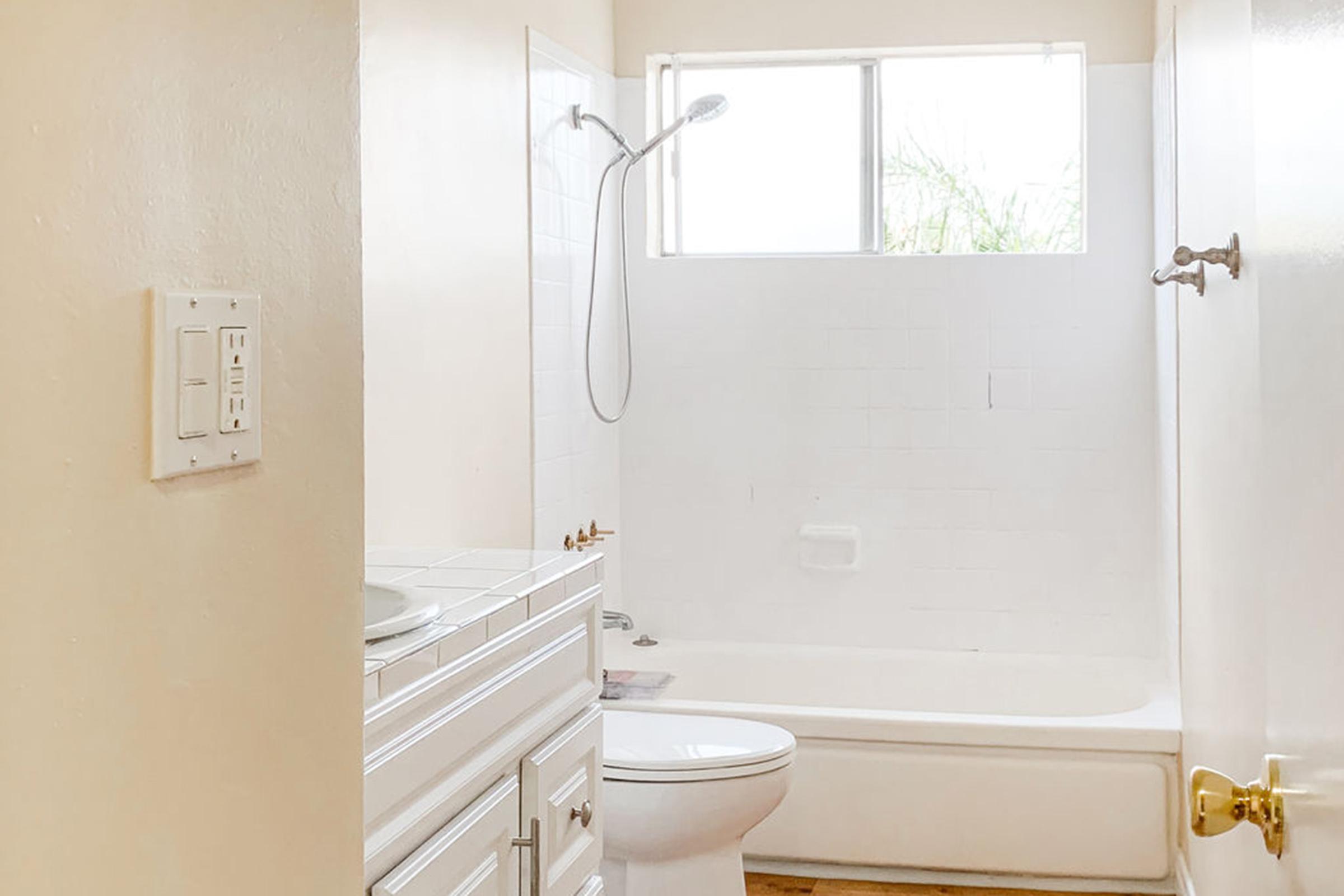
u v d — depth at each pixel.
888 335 4.40
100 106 0.91
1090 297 4.28
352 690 1.29
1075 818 3.46
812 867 3.63
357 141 1.29
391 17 2.84
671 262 4.50
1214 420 2.69
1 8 0.81
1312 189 1.09
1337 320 0.99
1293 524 1.16
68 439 0.88
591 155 4.21
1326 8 1.03
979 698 4.28
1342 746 0.97
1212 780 1.28
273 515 1.14
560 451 3.97
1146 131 4.23
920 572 4.41
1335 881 0.99
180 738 1.01
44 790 0.86
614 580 4.52
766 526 4.50
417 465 3.00
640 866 3.00
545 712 2.03
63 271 0.87
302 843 1.19
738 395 4.49
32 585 0.84
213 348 1.04
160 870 0.98
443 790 1.68
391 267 2.86
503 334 3.52
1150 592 4.29
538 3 3.75
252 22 1.11
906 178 4.51
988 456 4.36
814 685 4.37
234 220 1.08
